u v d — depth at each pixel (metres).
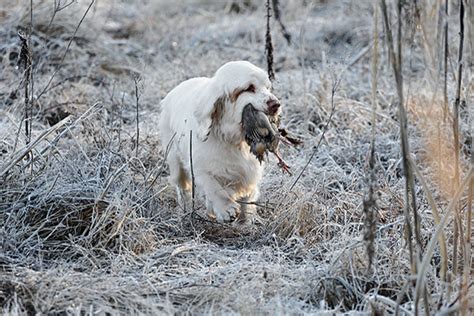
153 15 24.78
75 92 16.44
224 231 11.24
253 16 24.67
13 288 8.79
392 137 14.55
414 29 8.93
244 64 11.02
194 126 11.43
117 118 15.27
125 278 9.19
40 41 18.14
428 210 10.90
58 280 8.92
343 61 17.94
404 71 17.91
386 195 11.66
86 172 11.50
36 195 10.74
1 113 14.98
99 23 21.23
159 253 10.05
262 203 11.88
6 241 9.98
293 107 16.03
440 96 14.59
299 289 9.03
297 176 12.26
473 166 7.67
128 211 10.50
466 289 8.00
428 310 7.78
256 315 8.24
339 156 13.81
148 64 19.62
